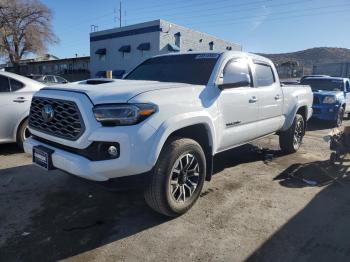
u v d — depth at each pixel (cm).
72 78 4241
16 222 342
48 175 479
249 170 534
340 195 437
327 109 1041
